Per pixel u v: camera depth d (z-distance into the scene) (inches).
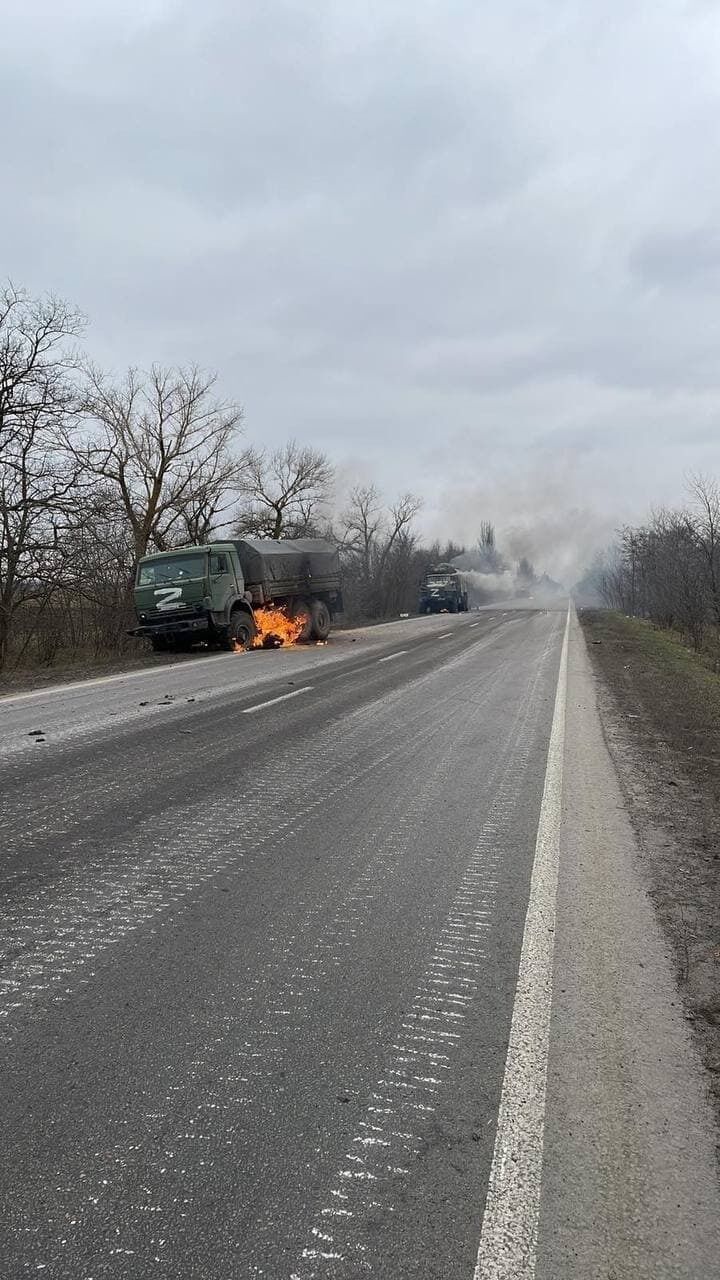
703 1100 89.0
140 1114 85.4
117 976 116.4
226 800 212.8
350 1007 108.4
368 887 152.5
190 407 1171.3
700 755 276.1
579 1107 87.5
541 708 375.6
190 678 503.5
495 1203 73.2
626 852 173.3
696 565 1075.3
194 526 1251.8
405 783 233.3
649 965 121.3
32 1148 79.9
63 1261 66.1
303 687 449.4
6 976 116.3
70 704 395.2
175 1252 67.1
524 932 132.8
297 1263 66.1
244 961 121.6
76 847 173.9
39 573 874.8
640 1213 72.4
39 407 856.3
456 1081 92.0
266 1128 83.2
